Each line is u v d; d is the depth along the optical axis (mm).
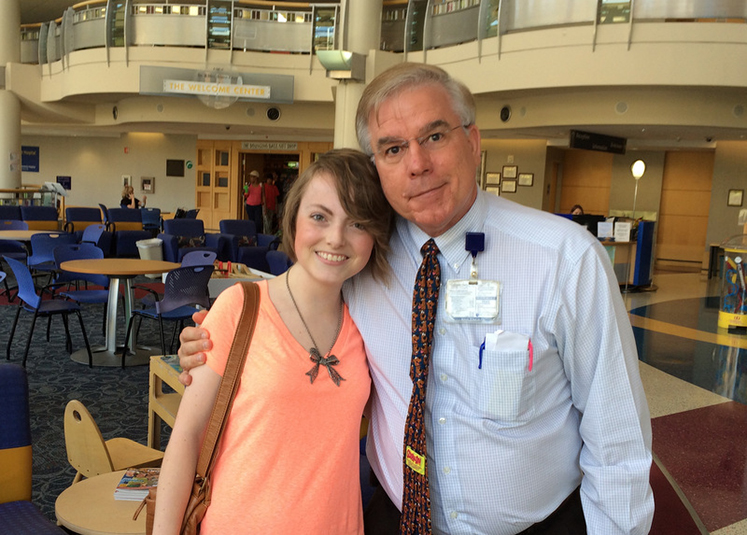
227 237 9570
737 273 7184
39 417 3969
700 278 12383
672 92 9234
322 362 1271
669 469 3328
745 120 9242
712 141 12641
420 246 1363
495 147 13836
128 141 18438
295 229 1312
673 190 14375
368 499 1926
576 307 1279
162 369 2871
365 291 1406
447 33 9953
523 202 13695
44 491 2994
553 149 14117
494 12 9242
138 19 11602
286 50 11531
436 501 1371
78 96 13398
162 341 5137
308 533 1237
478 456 1308
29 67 14000
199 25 11430
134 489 2000
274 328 1254
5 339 5930
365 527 1559
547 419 1352
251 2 11367
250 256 9367
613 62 8344
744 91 8844
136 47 11656
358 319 1388
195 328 1258
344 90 9438
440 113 1239
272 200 15750
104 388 4625
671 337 6695
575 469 1425
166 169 18141
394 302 1386
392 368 1373
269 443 1215
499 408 1273
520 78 9039
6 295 8094
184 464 1226
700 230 14258
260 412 1213
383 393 1403
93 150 18938
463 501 1335
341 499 1294
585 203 15109
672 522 2607
